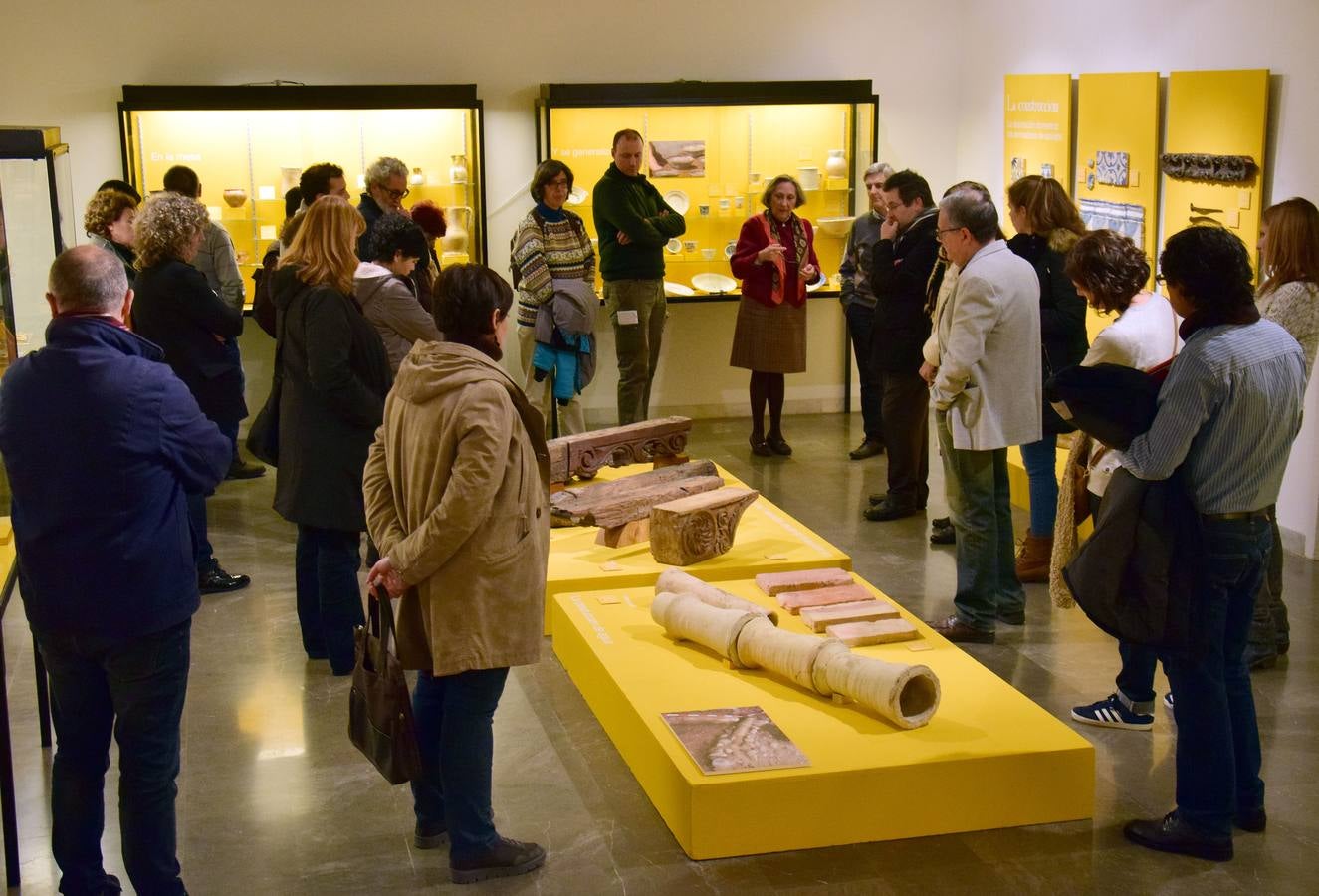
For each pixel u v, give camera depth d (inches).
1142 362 185.2
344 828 153.9
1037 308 199.0
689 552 212.7
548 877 141.6
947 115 380.2
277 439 195.5
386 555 131.5
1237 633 147.6
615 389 374.9
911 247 259.6
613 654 177.9
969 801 149.3
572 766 167.6
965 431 200.1
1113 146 302.8
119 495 122.6
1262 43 257.1
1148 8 293.3
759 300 322.7
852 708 161.3
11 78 328.8
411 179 343.0
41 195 230.8
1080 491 182.7
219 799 160.9
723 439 352.5
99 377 122.6
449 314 130.0
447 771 137.3
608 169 317.7
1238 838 150.3
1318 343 190.9
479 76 350.6
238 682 196.9
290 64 341.1
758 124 358.0
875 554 254.1
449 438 125.5
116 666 125.4
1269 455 137.8
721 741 150.6
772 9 363.6
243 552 259.3
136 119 328.8
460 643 129.1
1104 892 138.8
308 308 183.3
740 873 141.7
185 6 333.1
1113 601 141.8
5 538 160.2
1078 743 152.3
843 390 388.8
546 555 134.7
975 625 208.1
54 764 132.3
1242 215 259.9
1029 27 341.7
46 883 143.9
